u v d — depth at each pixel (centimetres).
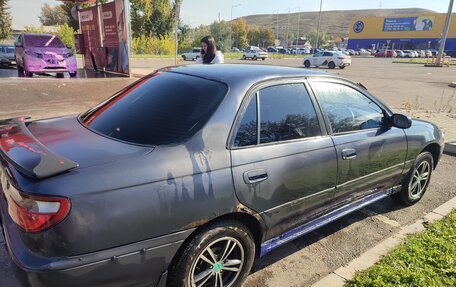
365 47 8812
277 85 297
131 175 212
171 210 222
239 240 261
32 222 192
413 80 2198
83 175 202
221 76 288
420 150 429
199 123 249
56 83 1168
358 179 353
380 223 410
